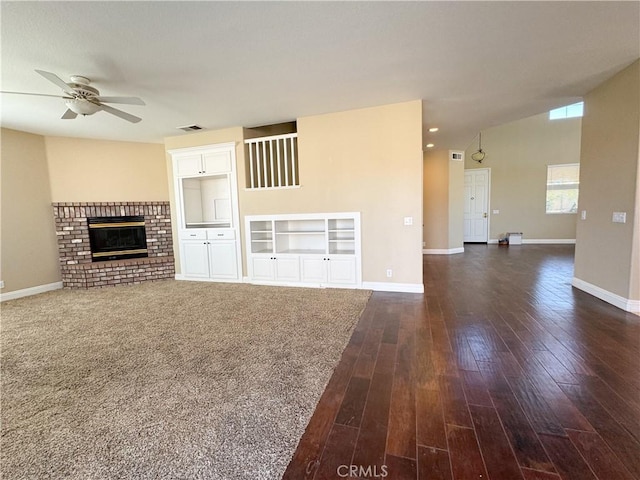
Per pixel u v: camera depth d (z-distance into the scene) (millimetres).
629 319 3086
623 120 3256
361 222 4426
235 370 2301
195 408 1863
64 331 3193
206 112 4176
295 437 1608
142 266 5461
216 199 5883
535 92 3777
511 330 2910
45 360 2543
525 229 9273
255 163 5188
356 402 1891
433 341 2725
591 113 3787
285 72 3045
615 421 1658
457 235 7773
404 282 4316
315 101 3908
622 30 2428
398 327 3068
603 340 2635
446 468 1394
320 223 5148
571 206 8945
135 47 2496
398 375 2186
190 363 2428
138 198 5820
